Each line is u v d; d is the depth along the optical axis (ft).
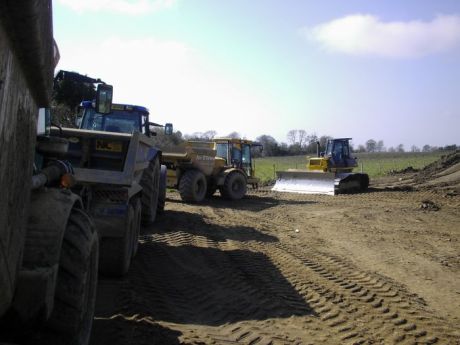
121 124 35.53
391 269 28.19
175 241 30.99
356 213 52.95
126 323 15.80
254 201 64.90
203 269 24.80
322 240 36.58
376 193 76.79
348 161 88.43
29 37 6.57
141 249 27.78
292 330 17.20
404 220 48.67
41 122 13.20
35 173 11.28
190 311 18.42
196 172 57.72
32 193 10.43
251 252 29.58
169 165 58.08
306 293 21.68
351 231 41.32
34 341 10.00
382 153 298.97
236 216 47.55
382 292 22.50
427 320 19.04
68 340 10.34
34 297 8.63
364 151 346.95
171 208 50.29
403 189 83.20
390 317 19.13
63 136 21.80
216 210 51.42
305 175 80.59
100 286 19.94
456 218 50.78
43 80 8.28
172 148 57.31
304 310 19.45
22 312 8.62
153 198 34.42
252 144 74.69
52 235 9.57
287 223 45.03
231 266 25.81
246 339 15.92
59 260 10.46
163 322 16.63
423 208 57.98
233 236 35.19
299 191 79.71
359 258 30.76
